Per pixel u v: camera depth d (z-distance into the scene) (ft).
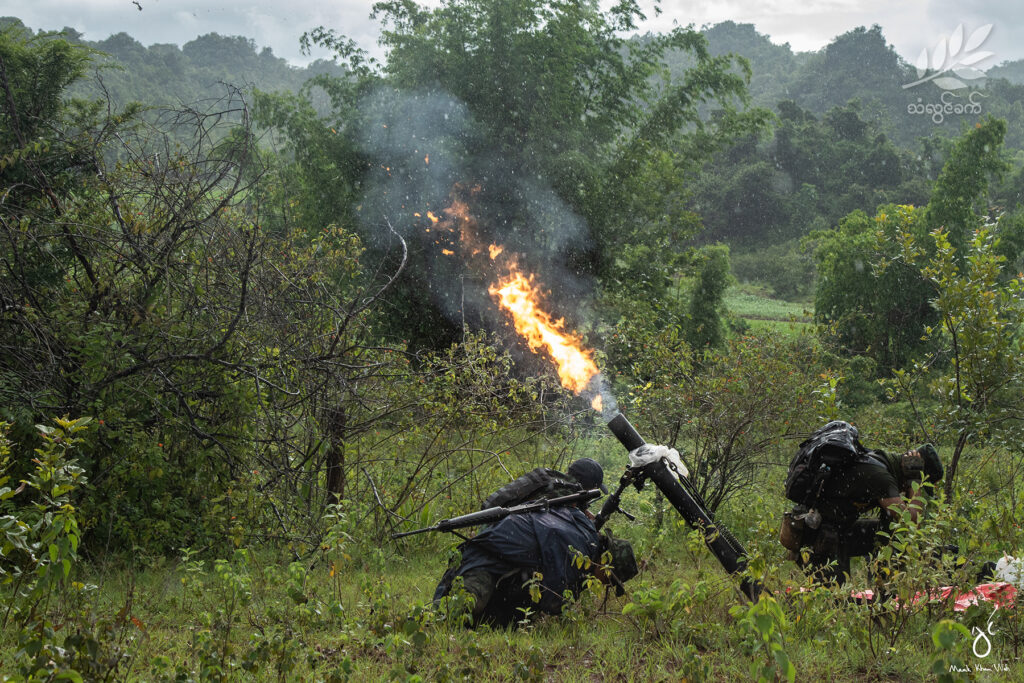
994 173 80.79
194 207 22.59
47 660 11.17
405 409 25.03
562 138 67.51
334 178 66.23
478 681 13.32
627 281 70.74
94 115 36.91
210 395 22.34
